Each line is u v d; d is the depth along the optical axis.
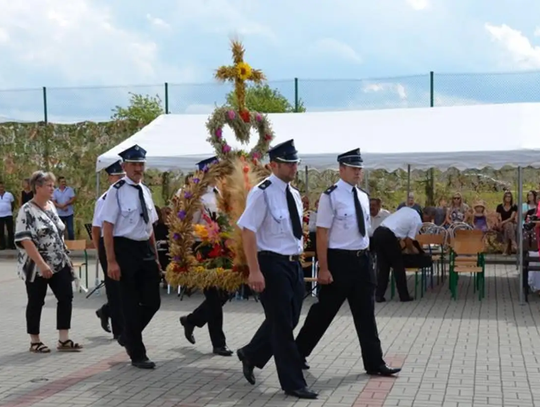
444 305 11.82
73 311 11.48
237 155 8.16
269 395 6.46
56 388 6.76
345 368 7.45
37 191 8.28
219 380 7.03
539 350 8.27
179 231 7.70
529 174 19.86
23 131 22.70
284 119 15.16
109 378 7.13
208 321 8.16
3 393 6.59
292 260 6.45
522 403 6.14
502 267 17.38
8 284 15.15
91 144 22.33
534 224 13.95
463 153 12.33
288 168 6.43
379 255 12.29
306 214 8.30
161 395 6.50
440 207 17.73
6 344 8.90
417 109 14.75
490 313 10.97
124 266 7.47
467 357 7.93
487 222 18.42
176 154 13.53
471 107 14.52
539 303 11.95
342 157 7.06
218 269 7.50
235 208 7.39
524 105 14.27
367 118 14.72
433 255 14.95
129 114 24.73
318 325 7.18
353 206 7.01
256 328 9.80
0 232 22.44
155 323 10.27
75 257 20.45
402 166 12.85
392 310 11.32
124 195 7.48
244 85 8.45
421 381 6.89
